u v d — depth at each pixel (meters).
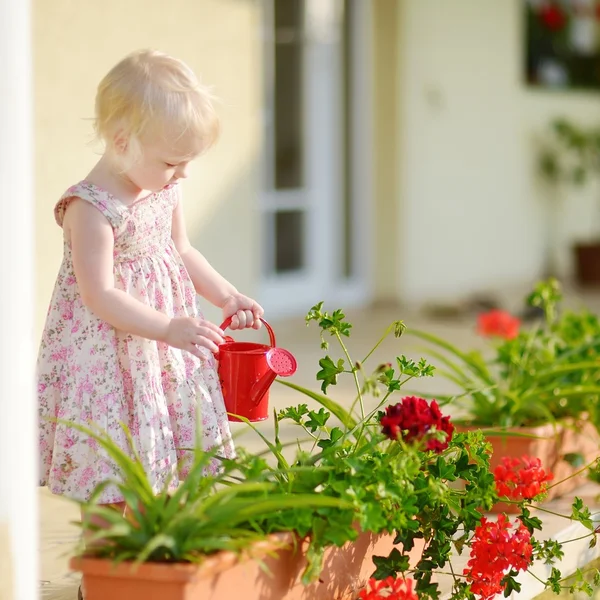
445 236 8.99
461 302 8.59
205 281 2.78
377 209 8.48
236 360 2.63
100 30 4.80
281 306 7.84
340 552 2.43
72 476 2.42
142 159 2.42
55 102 4.55
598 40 10.81
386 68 8.35
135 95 2.37
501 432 3.23
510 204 9.80
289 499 2.14
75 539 3.10
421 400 2.44
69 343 2.49
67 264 2.52
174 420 2.56
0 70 1.84
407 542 2.42
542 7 9.95
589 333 4.32
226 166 5.71
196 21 5.41
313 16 7.90
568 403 3.80
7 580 1.87
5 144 1.85
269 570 2.20
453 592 2.56
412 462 2.34
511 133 9.73
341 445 2.52
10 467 1.87
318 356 6.23
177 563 2.03
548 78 10.14
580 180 10.31
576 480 3.70
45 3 4.50
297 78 7.85
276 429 2.65
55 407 2.50
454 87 8.91
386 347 6.62
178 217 2.77
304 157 7.98
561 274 10.61
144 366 2.48
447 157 8.93
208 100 2.47
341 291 8.36
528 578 2.88
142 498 2.13
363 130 8.37
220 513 2.10
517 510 3.32
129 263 2.53
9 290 1.87
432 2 8.59
